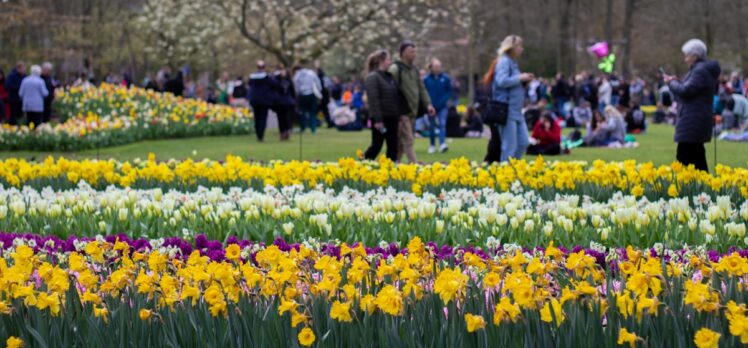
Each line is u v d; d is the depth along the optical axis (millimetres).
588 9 64750
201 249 7559
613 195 10180
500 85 15383
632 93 48844
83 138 24156
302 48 43812
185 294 5121
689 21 59219
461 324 4723
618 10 68500
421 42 47531
